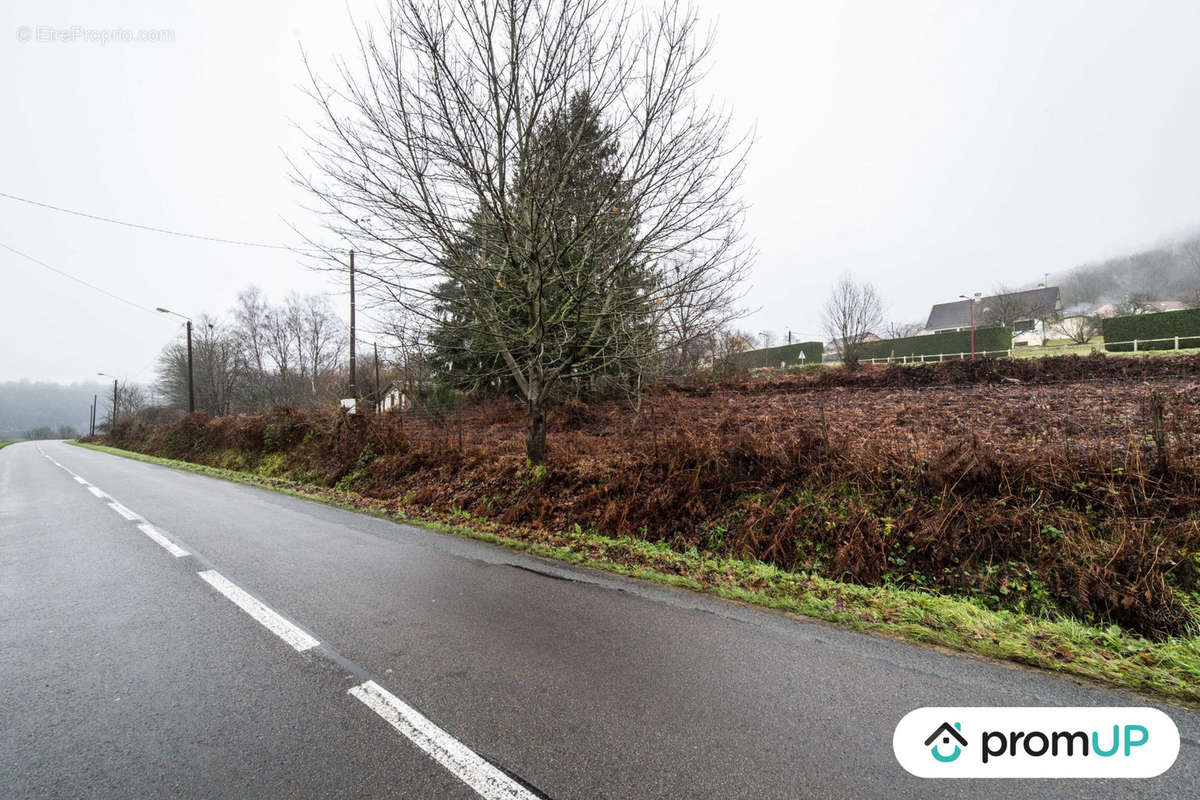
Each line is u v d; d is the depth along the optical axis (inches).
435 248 314.5
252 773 91.0
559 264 319.3
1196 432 263.4
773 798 84.2
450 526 298.4
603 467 338.0
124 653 137.4
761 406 561.6
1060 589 198.7
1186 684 121.0
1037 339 1582.2
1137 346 928.9
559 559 231.0
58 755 96.3
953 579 216.7
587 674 124.6
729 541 269.0
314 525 300.0
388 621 157.3
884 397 559.2
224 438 827.4
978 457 241.3
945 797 85.4
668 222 311.0
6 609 169.5
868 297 1397.6
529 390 370.0
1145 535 196.2
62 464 848.9
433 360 565.9
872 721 106.2
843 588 195.9
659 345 354.6
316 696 115.6
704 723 104.5
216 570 209.8
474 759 94.0
